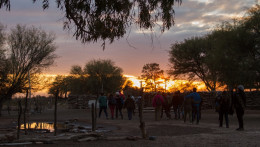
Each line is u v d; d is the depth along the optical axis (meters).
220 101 12.62
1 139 8.51
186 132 10.80
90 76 53.69
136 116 22.53
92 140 8.54
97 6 9.24
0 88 24.11
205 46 38.12
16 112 29.55
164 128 12.37
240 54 20.81
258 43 20.08
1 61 23.73
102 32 9.91
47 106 37.50
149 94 32.28
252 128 12.05
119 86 55.22
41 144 7.81
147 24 9.56
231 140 8.28
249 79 20.98
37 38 24.62
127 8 9.63
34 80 24.98
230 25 21.91
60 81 57.03
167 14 9.20
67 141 8.34
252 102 29.31
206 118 19.25
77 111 31.00
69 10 9.33
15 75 24.20
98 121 17.67
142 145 7.46
